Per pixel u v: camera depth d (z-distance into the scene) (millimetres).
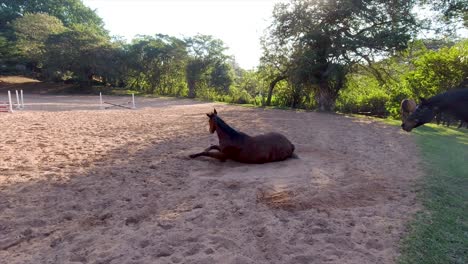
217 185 5301
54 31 45344
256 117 16453
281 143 6852
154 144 8914
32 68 52625
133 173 6047
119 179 5676
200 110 20875
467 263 3057
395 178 5727
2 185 5270
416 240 3451
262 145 6633
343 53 19250
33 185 5297
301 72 20531
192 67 39438
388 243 3406
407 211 4238
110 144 8836
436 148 8508
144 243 3396
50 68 41344
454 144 9133
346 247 3348
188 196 4828
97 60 41281
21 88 43031
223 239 3447
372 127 13148
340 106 22828
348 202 4551
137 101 30906
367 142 9547
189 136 10289
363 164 6801
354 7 18531
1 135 9977
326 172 6070
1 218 4031
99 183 5434
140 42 42469
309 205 4406
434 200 4633
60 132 10820
